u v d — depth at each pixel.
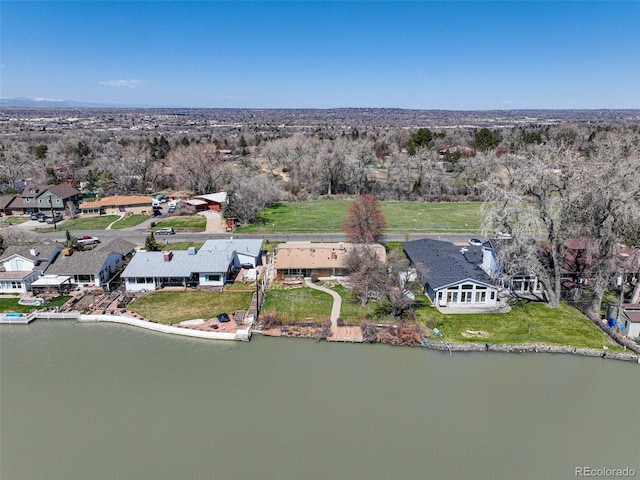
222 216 83.19
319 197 105.38
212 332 41.22
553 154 44.91
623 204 38.38
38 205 88.12
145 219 84.31
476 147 134.12
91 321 45.06
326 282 52.81
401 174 110.25
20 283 50.69
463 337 40.41
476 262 53.28
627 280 50.25
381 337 40.25
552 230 43.28
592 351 38.34
